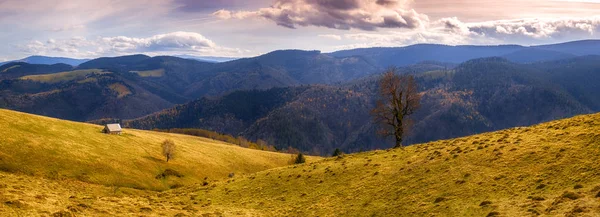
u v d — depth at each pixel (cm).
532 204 2431
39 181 5469
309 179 4766
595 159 2798
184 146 11294
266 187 4866
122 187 6919
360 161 5066
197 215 3438
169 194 5403
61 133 8531
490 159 3569
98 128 10669
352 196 3781
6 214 2453
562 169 2845
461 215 2630
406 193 3428
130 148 9369
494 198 2758
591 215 2017
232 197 4697
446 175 3534
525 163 3212
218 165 10356
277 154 14075
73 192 4866
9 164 6291
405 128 6644
